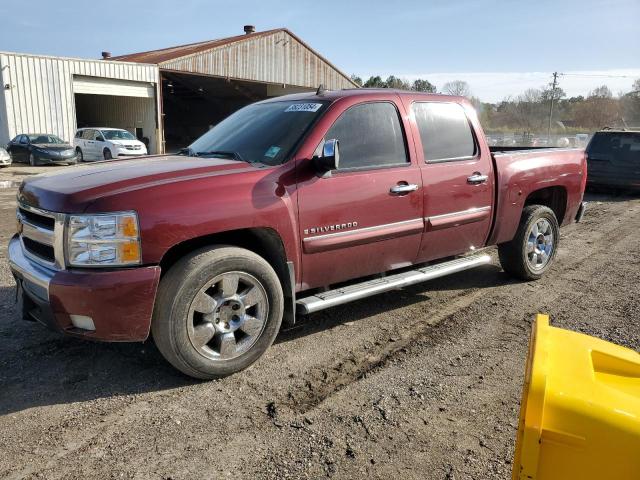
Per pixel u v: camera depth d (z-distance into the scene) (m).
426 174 4.50
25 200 3.67
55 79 24.95
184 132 43.78
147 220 3.16
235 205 3.45
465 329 4.48
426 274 4.60
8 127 23.95
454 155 4.82
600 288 5.66
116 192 3.20
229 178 3.51
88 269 3.16
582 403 1.47
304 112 4.17
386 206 4.22
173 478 2.56
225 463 2.67
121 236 3.13
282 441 2.86
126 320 3.18
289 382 3.51
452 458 2.74
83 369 3.66
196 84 34.53
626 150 12.84
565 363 1.63
